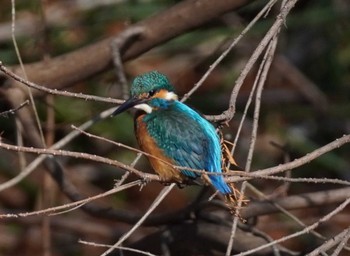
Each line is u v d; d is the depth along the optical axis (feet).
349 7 46.78
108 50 35.76
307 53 52.44
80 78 36.35
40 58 43.83
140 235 49.62
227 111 25.85
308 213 49.01
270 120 50.72
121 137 47.06
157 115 27.22
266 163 49.14
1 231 51.16
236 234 32.99
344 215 47.29
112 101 26.35
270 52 26.43
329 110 50.85
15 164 49.32
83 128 32.53
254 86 25.26
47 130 39.11
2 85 34.88
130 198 52.08
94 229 49.39
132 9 44.68
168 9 35.81
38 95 35.83
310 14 46.70
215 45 49.83
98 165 50.49
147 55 48.34
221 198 33.40
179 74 46.91
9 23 45.11
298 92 51.75
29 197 50.49
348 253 43.45
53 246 50.19
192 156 26.25
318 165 49.24
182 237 34.06
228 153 26.07
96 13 46.11
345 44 50.44
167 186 27.50
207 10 35.14
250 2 34.88
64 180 34.78
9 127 40.09
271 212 33.58
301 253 32.68
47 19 44.96
